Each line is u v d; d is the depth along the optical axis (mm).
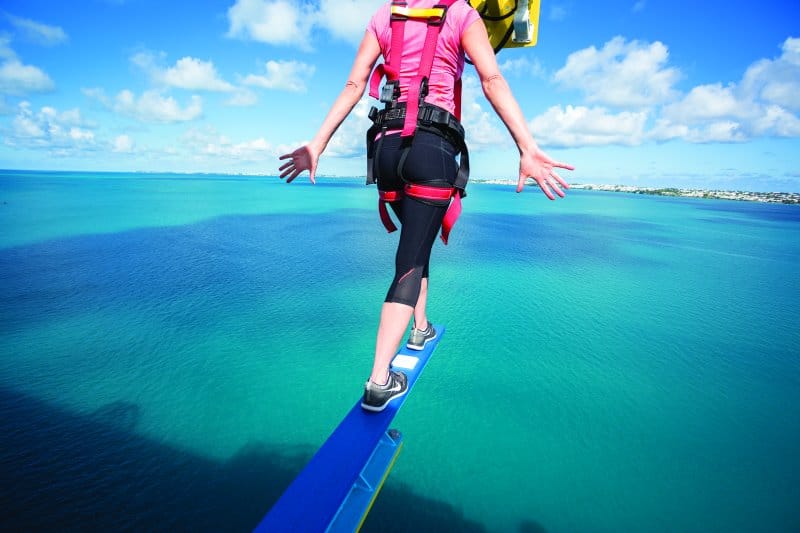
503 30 2479
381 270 11703
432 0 1635
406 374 2033
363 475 2615
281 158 1756
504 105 1508
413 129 1554
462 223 24875
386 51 1718
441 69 1607
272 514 1090
